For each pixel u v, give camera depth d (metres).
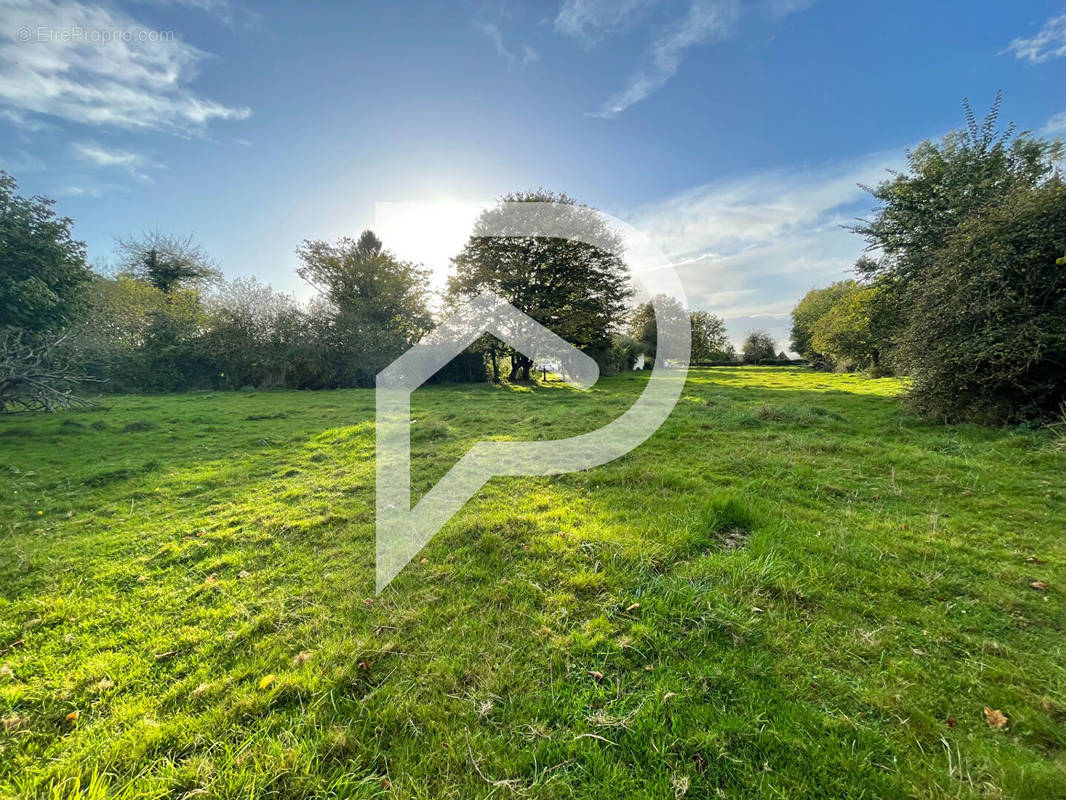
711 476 4.62
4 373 8.34
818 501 3.83
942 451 5.39
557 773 1.45
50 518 3.99
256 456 6.30
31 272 10.67
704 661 1.93
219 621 2.38
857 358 20.75
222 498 4.49
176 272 23.14
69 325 11.93
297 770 1.47
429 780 1.44
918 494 3.95
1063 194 6.01
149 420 9.66
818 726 1.58
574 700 1.75
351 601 2.52
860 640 2.04
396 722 1.67
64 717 1.75
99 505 4.32
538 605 2.43
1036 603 2.31
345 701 1.76
